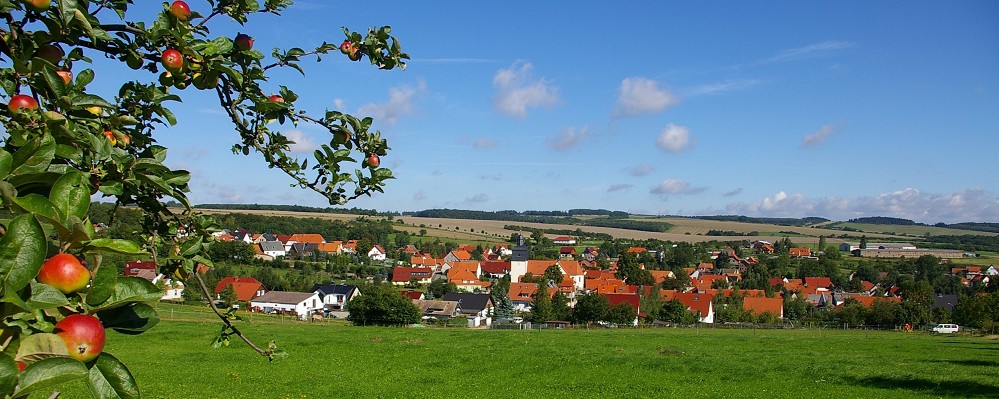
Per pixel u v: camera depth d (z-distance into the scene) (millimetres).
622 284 106812
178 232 4516
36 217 2047
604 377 29797
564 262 119125
